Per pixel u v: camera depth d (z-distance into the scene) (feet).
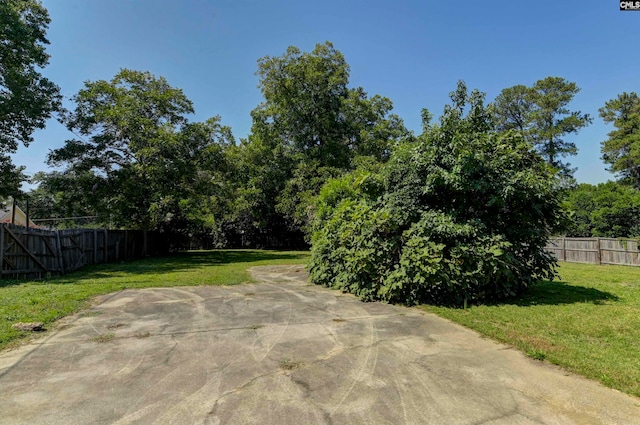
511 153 21.68
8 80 42.24
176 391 9.09
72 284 26.23
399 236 20.92
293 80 80.02
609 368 10.35
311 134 82.02
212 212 75.25
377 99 90.12
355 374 10.14
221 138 68.54
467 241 19.89
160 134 54.13
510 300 20.03
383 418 7.79
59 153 51.47
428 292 19.40
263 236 90.94
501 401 8.56
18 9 44.37
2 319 15.44
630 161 94.32
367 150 81.25
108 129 55.57
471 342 12.99
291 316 16.96
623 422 7.64
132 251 55.52
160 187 54.60
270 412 8.05
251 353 11.87
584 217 67.77
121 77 57.77
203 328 14.92
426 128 23.22
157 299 21.18
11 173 52.03
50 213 123.44
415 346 12.56
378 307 18.83
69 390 9.16
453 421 7.68
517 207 21.26
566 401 8.56
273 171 82.07
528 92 99.96
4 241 27.43
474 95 23.91
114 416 7.88
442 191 21.65
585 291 22.95
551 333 13.76
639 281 27.84
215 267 40.16
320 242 27.25
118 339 13.41
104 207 54.75
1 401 8.57
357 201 27.17
